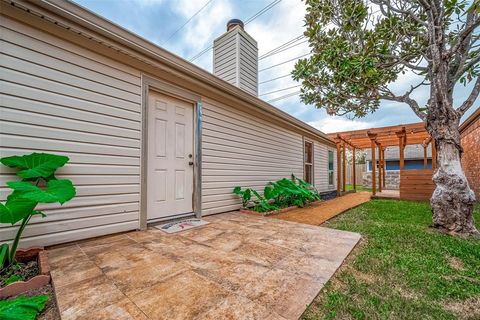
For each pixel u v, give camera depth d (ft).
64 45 7.43
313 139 27.35
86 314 3.72
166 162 10.71
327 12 13.14
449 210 9.70
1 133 6.18
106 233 8.24
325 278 5.16
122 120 8.87
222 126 14.06
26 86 6.64
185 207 11.57
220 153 13.84
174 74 10.50
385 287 5.03
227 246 7.30
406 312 4.14
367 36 12.69
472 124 20.70
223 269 5.55
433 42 10.03
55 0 6.53
